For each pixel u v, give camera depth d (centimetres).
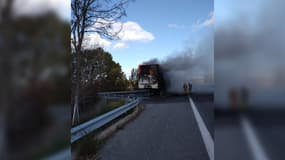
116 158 526
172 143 636
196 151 561
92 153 541
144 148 597
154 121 981
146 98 2348
